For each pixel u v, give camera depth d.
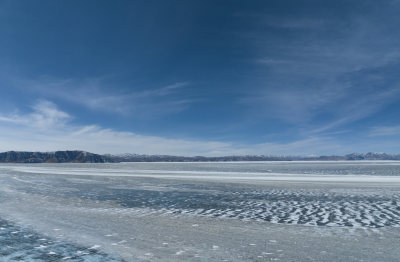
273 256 7.14
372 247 7.93
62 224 10.93
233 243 8.34
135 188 25.28
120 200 17.81
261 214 13.19
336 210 14.12
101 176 43.41
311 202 16.78
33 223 11.09
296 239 8.82
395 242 8.44
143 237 8.99
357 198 18.25
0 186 26.89
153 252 7.45
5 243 8.28
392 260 6.84
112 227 10.42
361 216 12.60
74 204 16.17
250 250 7.65
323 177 39.03
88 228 10.25
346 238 8.95
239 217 12.49
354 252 7.47
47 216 12.56
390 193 20.72
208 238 8.90
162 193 21.59
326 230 10.05
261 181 32.66
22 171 62.12
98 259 6.89
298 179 35.34
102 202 16.98
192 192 22.09
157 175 45.81
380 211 13.78
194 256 7.12
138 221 11.56
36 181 33.38
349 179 34.78
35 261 6.75
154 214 13.21
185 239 8.77
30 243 8.27
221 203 16.61
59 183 30.59
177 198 18.77
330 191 22.25
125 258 6.95
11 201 17.16
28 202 16.80
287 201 17.30
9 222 11.26
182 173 52.75
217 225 10.86
